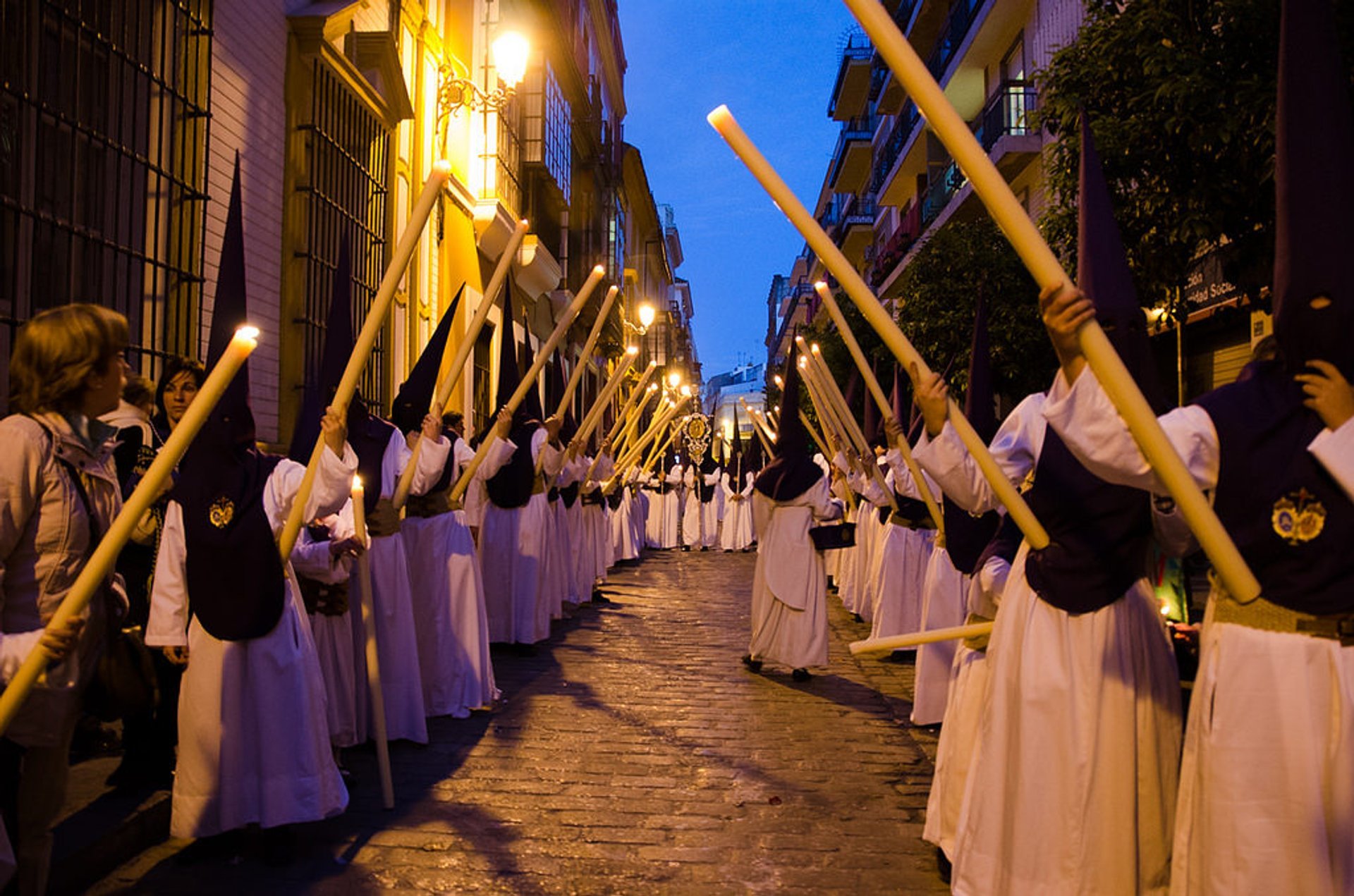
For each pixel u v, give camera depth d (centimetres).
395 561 529
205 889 346
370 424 528
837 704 642
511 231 1434
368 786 462
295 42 830
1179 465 209
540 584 798
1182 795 245
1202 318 1021
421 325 1158
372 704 456
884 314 301
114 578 306
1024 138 1560
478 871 368
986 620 372
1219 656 233
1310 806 215
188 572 359
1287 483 221
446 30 1247
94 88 589
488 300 529
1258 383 232
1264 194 533
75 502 283
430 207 374
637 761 507
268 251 795
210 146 707
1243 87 508
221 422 363
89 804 382
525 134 1625
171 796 394
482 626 610
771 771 495
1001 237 1277
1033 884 279
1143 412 209
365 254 973
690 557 1820
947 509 469
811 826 422
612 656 783
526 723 578
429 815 425
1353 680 217
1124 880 274
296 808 364
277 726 364
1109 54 587
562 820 422
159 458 239
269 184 796
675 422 2023
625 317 2852
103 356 285
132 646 307
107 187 602
